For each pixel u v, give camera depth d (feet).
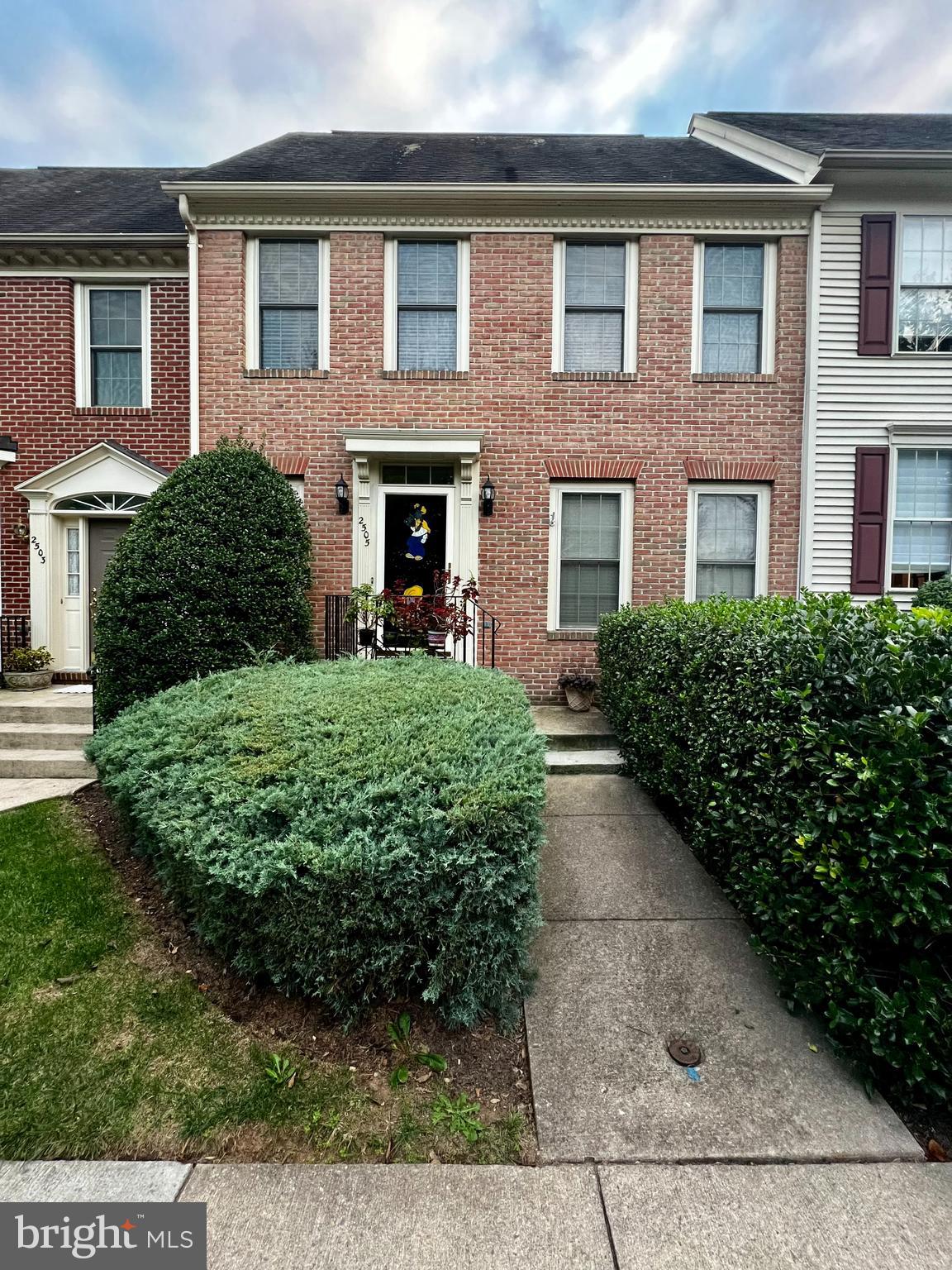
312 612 19.40
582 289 21.85
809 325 21.21
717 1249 5.08
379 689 11.32
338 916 6.95
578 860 11.35
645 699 13.56
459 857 6.99
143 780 9.79
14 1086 6.55
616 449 21.72
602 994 8.08
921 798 6.05
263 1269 4.87
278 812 7.64
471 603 21.70
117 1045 7.11
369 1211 5.36
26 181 29.48
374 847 6.99
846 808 6.54
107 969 8.33
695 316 21.63
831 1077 6.84
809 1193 5.58
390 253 21.58
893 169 20.25
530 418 21.70
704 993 8.09
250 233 21.50
